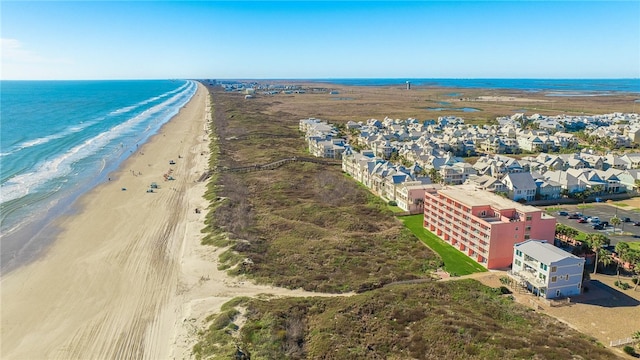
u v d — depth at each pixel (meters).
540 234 88.38
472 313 66.81
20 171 162.12
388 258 90.75
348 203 128.00
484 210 91.25
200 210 118.81
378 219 114.50
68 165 172.88
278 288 76.25
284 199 127.88
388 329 61.19
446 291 75.25
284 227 105.38
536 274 77.06
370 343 57.94
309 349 57.47
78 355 59.53
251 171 163.62
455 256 92.50
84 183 147.62
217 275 81.31
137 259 88.94
